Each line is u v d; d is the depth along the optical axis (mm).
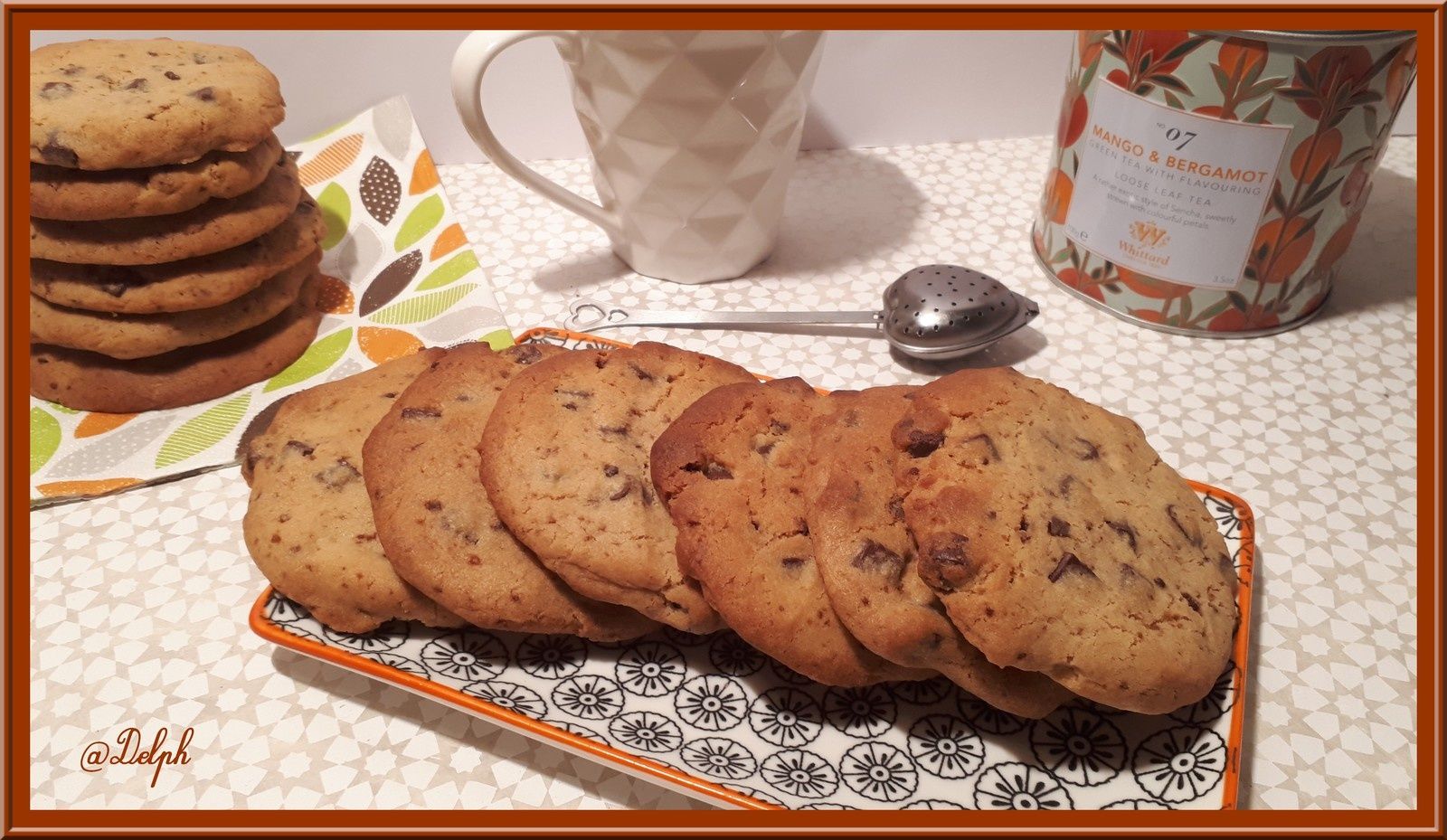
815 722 195
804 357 300
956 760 190
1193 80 253
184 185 253
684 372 234
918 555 184
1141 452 219
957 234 352
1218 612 196
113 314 265
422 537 201
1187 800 183
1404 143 392
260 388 282
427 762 203
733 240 315
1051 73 381
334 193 344
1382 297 322
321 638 204
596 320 308
